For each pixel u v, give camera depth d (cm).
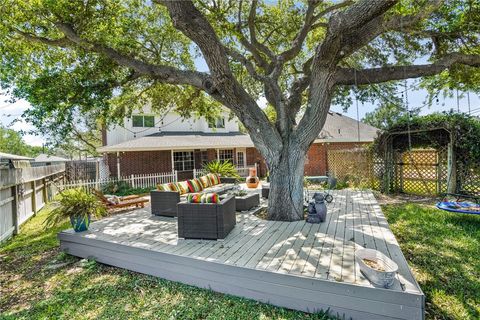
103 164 1738
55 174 1207
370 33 432
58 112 604
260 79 595
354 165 1105
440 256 400
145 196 952
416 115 819
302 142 529
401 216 625
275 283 290
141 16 702
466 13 523
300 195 541
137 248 390
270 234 438
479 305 280
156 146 1344
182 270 351
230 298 309
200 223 422
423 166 902
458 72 620
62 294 335
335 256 332
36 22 558
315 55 486
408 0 408
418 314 233
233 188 868
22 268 427
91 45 549
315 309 271
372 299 247
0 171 543
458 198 699
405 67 523
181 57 841
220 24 643
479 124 750
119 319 276
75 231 483
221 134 1812
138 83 843
